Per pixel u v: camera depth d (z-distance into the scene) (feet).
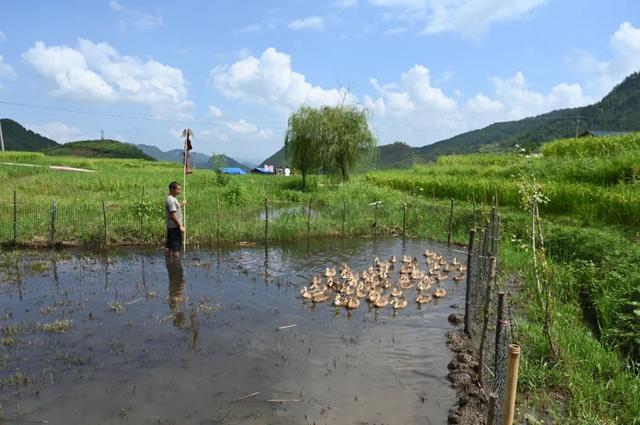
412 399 21.79
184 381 22.88
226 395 21.65
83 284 38.58
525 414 20.34
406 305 35.68
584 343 25.76
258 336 28.71
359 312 33.81
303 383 22.98
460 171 113.91
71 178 103.50
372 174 131.95
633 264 34.55
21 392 21.59
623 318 27.78
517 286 38.86
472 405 21.03
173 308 33.30
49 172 123.54
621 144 91.35
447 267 46.39
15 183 96.78
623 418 19.74
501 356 18.12
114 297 35.45
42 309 32.32
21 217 55.88
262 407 20.70
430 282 41.11
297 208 81.61
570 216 60.39
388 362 25.54
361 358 25.98
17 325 29.19
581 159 83.56
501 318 19.66
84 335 28.19
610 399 21.18
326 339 28.55
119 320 30.78
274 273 43.65
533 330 27.96
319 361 25.48
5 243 50.47
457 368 24.44
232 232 56.59
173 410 20.31
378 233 65.41
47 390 21.79
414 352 26.94
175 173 145.07
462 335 29.17
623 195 55.72
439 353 26.84
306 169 115.55
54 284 38.40
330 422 19.71
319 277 40.19
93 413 20.01
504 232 56.80
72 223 54.65
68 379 22.84
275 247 55.21
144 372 23.71
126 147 424.46
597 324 31.30
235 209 72.13
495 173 97.09
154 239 53.67
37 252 48.60
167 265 45.19
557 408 20.84
